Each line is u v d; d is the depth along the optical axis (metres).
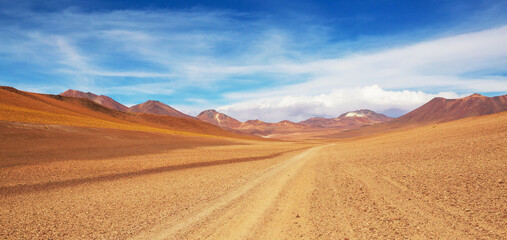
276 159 29.91
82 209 9.15
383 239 5.49
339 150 39.12
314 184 12.54
